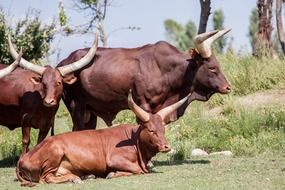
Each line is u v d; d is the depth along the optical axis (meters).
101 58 33.12
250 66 50.47
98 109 33.56
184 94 32.41
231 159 33.56
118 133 28.73
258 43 56.41
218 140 39.69
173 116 32.22
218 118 44.19
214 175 28.31
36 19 56.03
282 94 47.00
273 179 26.77
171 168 30.84
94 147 28.12
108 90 32.72
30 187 26.83
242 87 48.62
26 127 32.94
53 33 56.53
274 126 41.09
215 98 47.41
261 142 37.66
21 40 54.69
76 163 27.83
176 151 35.97
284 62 50.88
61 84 31.27
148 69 32.19
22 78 33.06
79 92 33.44
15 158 36.84
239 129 40.75
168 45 32.47
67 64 33.62
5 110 33.38
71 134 28.30
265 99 46.56
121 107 33.12
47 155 27.58
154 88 31.98
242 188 25.20
